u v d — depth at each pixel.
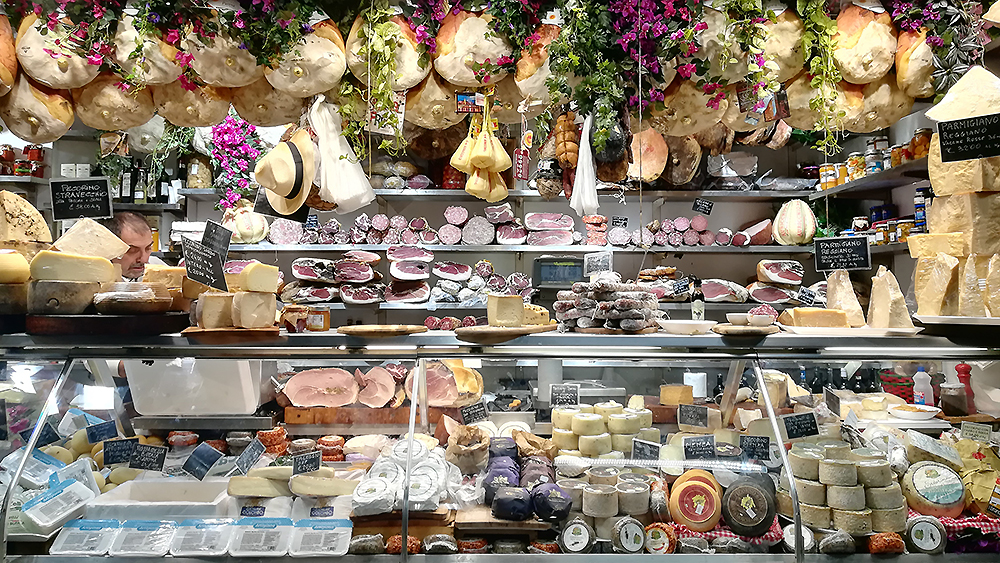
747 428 2.19
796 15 2.29
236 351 2.13
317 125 2.39
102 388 2.27
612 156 2.32
